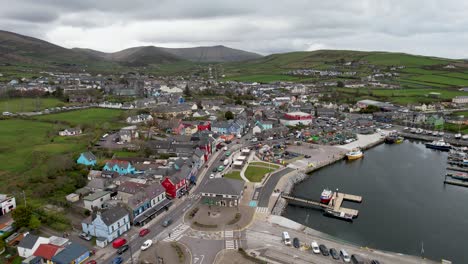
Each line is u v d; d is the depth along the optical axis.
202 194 123.25
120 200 120.19
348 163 180.75
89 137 196.88
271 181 146.25
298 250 94.81
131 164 150.62
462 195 139.75
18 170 143.50
